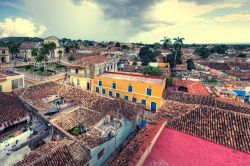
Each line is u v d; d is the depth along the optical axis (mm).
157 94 35875
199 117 18078
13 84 34125
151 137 14469
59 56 96688
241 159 13594
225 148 14672
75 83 44719
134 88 38125
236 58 114188
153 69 52750
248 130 15891
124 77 42469
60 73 57094
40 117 24453
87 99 29656
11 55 88125
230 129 16250
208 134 16062
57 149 15945
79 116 24250
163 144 15094
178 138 15875
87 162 18016
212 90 45688
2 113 18266
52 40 95188
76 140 19438
